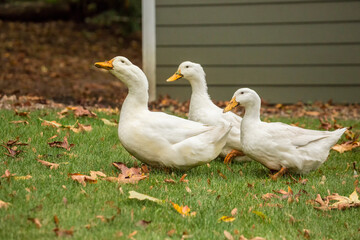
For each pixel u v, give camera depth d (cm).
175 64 1034
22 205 366
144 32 1030
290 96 1025
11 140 536
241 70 1028
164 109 902
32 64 1497
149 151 470
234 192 438
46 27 2080
